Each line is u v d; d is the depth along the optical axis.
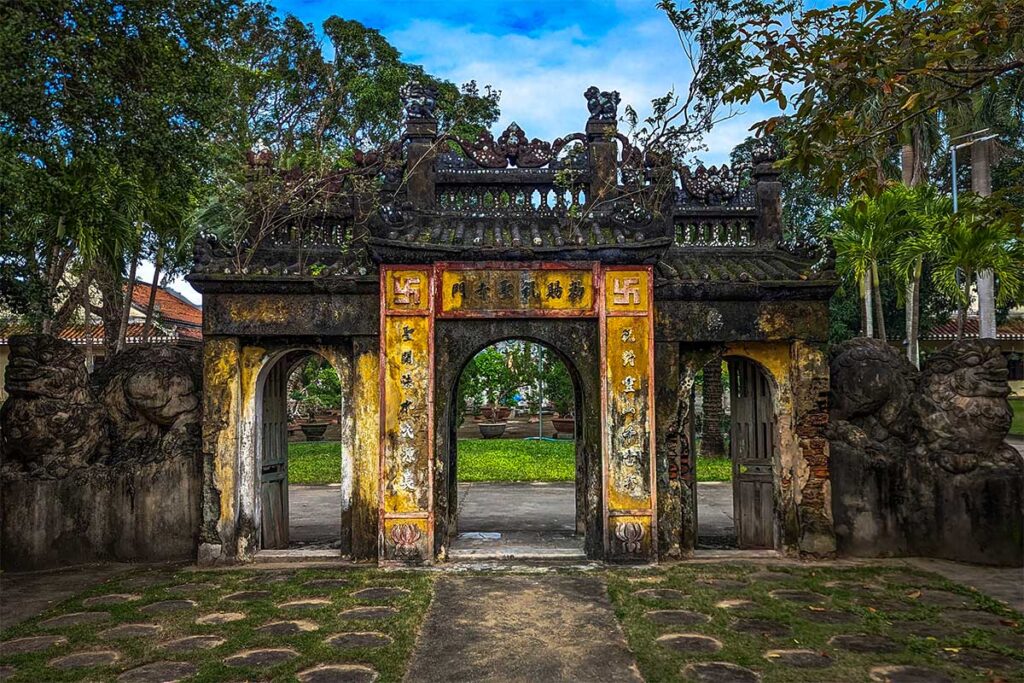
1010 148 20.72
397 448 8.07
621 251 7.98
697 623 6.28
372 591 7.18
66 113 7.92
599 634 6.05
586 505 8.34
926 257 18.45
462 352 8.16
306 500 13.67
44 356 8.37
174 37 8.64
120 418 8.86
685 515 8.47
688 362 8.41
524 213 8.92
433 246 7.93
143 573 7.93
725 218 9.15
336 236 8.96
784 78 5.62
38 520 8.31
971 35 5.11
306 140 20.59
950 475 8.30
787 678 5.14
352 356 8.32
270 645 5.81
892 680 5.10
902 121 5.66
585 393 8.24
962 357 8.47
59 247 10.87
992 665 5.35
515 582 7.45
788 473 8.36
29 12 7.54
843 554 8.41
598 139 8.88
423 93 9.00
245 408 8.37
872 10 5.32
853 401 8.58
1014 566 8.04
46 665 5.45
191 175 9.29
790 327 8.30
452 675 5.25
